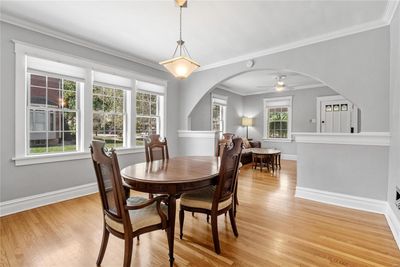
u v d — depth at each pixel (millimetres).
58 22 2801
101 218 2543
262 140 7859
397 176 2236
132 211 1712
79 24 2855
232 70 4234
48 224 2381
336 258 1791
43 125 3059
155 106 4750
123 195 1488
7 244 1972
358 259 1777
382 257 1804
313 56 3281
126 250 1510
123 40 3375
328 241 2059
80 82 3396
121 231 1547
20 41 2734
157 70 4684
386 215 2609
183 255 1836
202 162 2578
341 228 2322
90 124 3504
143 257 1808
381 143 2727
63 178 3203
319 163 3203
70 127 3355
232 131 7664
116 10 2510
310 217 2609
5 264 1692
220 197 1894
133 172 2000
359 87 2900
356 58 2918
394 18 2430
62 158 3164
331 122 6453
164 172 1998
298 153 3400
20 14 2605
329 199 3100
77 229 2268
